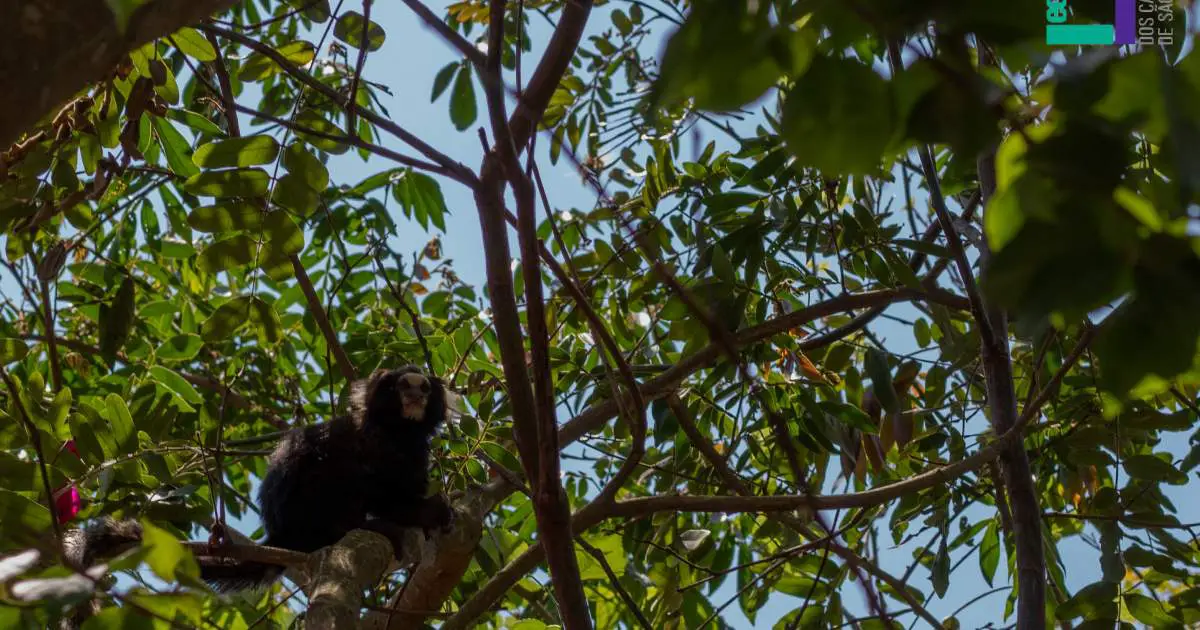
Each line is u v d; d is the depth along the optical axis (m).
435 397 6.10
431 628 5.30
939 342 5.90
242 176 4.01
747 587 5.18
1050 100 1.62
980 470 5.83
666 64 1.55
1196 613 4.56
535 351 3.27
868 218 5.02
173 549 1.87
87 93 4.59
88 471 4.09
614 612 6.09
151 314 6.06
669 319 4.83
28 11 1.83
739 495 4.98
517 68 3.17
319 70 5.47
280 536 5.87
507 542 5.83
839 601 4.96
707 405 5.89
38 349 6.26
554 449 3.38
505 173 3.04
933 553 5.66
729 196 5.19
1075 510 5.68
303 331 6.72
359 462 5.93
